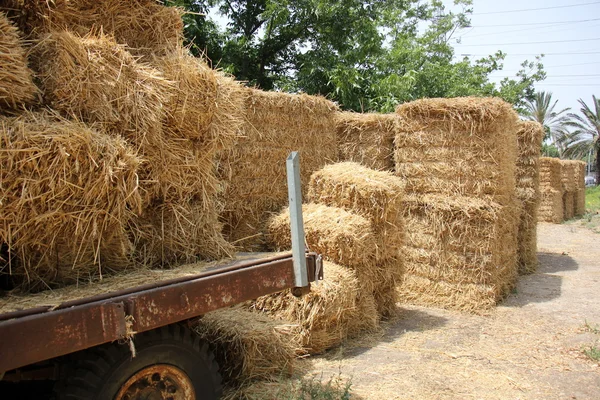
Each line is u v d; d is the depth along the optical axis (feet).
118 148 8.25
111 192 8.26
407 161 21.25
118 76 9.02
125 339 7.48
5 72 7.73
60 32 9.18
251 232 18.84
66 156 7.54
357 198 17.48
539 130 28.73
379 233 17.57
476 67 70.69
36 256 8.14
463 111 19.74
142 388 8.39
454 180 20.33
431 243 20.68
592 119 148.46
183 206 10.61
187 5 38.91
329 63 45.19
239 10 50.96
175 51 10.80
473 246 19.95
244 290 9.11
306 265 10.21
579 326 18.07
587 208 76.43
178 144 10.33
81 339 6.72
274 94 19.51
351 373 13.69
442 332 17.39
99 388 7.69
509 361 14.75
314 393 11.62
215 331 12.63
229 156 17.88
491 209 19.53
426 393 12.51
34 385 9.16
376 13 49.80
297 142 20.57
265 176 19.30
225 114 11.02
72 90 8.64
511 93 73.46
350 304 15.66
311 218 17.15
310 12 46.42
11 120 7.61
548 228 49.16
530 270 28.17
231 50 45.73
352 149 22.98
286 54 51.57
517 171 28.68
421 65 61.62
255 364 12.44
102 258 9.09
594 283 25.45
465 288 20.16
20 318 6.25
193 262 10.72
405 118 21.12
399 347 15.88
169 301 7.86
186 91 10.06
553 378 13.55
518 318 19.07
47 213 7.60
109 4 10.71
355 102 41.34
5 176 7.16
